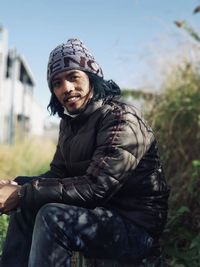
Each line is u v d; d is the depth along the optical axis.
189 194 3.61
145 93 4.63
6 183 2.36
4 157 7.88
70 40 2.38
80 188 2.12
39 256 2.03
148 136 2.27
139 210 2.23
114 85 2.42
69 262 2.06
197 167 3.47
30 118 23.34
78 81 2.30
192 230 3.38
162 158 3.90
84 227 2.07
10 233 2.42
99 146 2.19
